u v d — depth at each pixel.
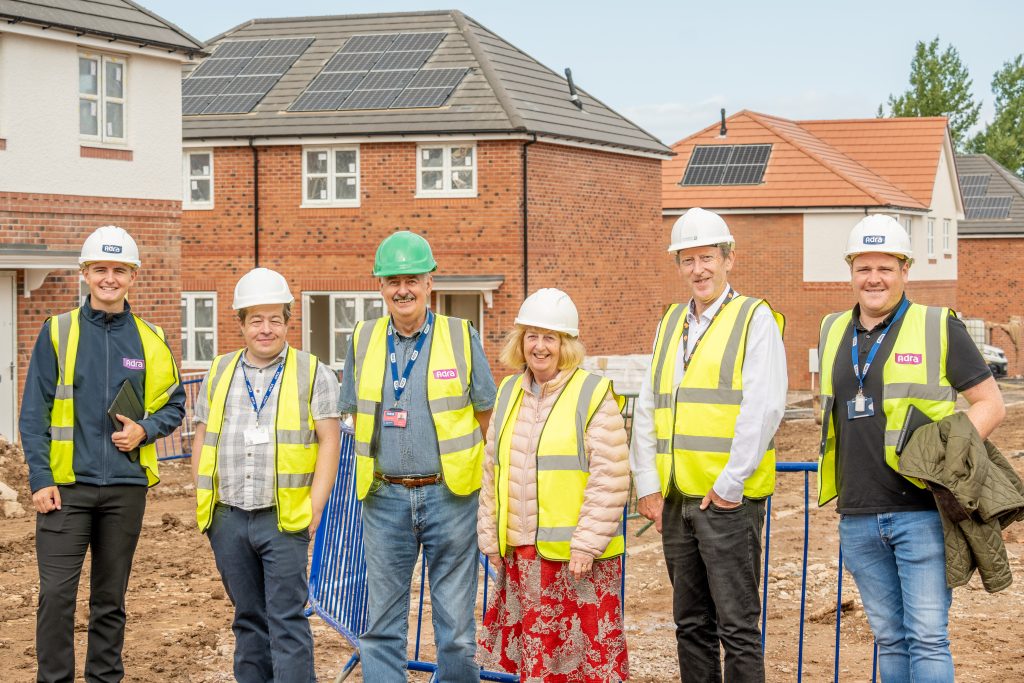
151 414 6.14
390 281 5.55
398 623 5.74
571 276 25.89
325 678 7.03
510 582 5.54
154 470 6.19
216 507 5.76
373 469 5.63
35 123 17.16
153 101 18.95
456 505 5.63
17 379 17.09
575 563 5.28
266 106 26.27
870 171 39.09
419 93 25.55
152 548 11.29
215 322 26.17
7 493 13.26
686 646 5.65
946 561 4.91
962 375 5.01
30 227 17.14
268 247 25.80
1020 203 47.75
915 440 4.94
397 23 28.73
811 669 7.36
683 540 5.56
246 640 5.89
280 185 25.62
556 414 5.42
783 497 14.88
